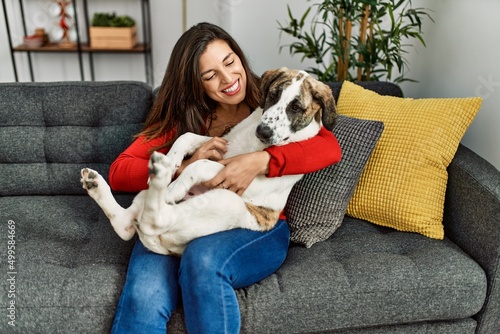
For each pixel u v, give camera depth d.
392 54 2.36
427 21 2.39
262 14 3.38
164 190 1.23
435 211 1.72
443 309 1.47
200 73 1.62
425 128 1.77
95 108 1.97
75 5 3.56
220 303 1.28
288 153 1.49
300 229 1.73
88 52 3.85
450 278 1.47
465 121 1.77
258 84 1.82
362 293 1.43
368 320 1.45
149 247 1.42
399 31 2.25
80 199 1.99
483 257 1.54
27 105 1.95
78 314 1.36
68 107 1.96
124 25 3.64
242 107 1.83
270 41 3.45
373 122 1.76
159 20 3.83
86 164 2.01
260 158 1.47
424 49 2.44
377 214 1.79
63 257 1.56
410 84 2.62
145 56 3.82
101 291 1.38
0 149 1.95
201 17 3.72
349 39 2.52
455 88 2.19
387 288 1.44
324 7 2.43
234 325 1.29
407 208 1.71
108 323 1.37
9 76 3.97
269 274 1.49
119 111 1.97
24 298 1.36
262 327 1.40
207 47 1.59
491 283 1.50
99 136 1.98
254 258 1.42
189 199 1.37
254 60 3.52
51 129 1.98
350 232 1.77
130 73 4.03
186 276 1.30
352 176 1.74
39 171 1.99
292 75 1.50
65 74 4.02
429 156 1.73
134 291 1.30
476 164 1.70
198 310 1.27
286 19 3.36
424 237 1.70
